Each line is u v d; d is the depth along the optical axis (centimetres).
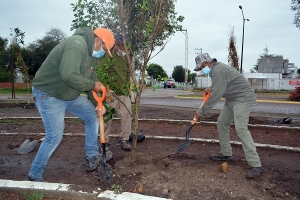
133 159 399
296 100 1694
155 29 368
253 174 359
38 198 297
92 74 368
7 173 394
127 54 372
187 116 856
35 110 1118
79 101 372
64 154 479
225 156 430
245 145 373
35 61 3378
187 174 365
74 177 371
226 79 388
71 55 302
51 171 396
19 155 481
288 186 347
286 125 710
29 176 342
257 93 3097
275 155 475
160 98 1912
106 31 339
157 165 394
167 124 725
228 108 414
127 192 304
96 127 390
